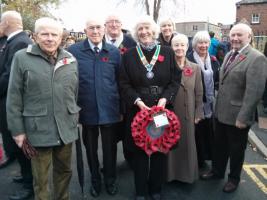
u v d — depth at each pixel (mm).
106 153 4121
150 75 3740
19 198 4070
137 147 3854
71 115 3395
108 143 4098
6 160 5137
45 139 3240
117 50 4062
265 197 4195
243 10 38031
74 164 5160
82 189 3973
